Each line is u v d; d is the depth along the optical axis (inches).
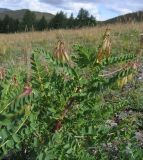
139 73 39.8
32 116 15.0
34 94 14.1
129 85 36.5
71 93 16.6
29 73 18.3
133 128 19.2
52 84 16.7
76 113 16.9
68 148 14.8
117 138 18.2
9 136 14.5
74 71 16.3
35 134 16.5
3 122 14.3
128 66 16.0
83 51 16.5
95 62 16.5
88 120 17.2
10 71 16.4
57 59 16.4
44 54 16.5
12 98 14.2
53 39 85.8
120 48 58.4
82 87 16.6
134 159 17.2
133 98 32.8
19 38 89.5
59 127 16.7
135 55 16.5
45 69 17.6
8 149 14.7
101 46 16.4
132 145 18.4
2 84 15.0
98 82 16.3
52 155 14.2
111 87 16.2
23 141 16.8
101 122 17.5
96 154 17.8
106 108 17.7
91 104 16.8
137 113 30.0
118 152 19.3
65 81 16.8
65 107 16.7
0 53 61.9
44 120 16.6
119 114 28.8
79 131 16.6
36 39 85.7
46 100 16.6
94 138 17.0
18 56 57.5
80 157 15.2
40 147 14.9
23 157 17.1
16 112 14.3
